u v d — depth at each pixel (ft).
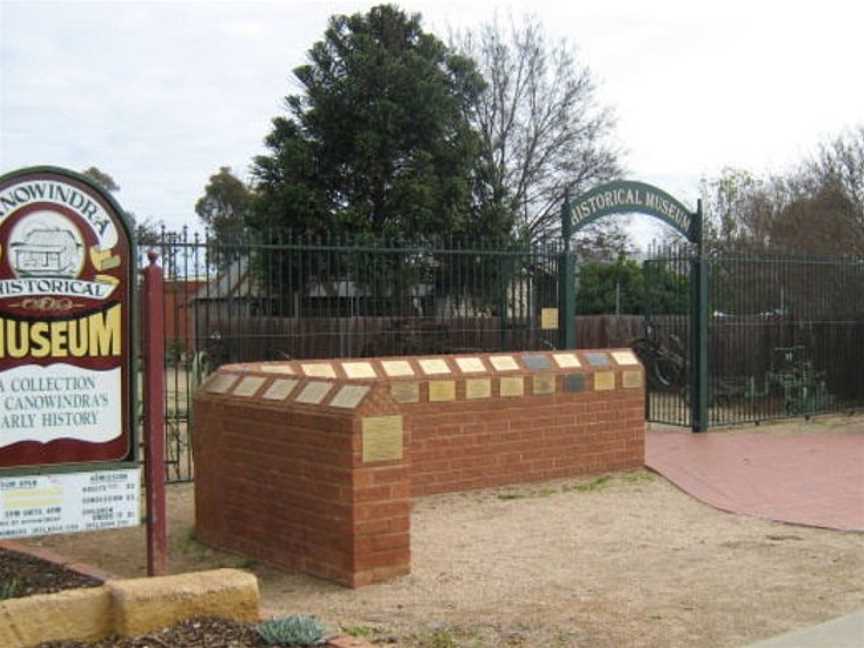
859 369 53.06
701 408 44.80
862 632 17.42
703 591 20.16
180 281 36.76
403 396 29.25
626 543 24.48
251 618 16.48
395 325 36.76
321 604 19.19
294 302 35.01
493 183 93.35
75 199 18.16
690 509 28.66
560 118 113.50
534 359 32.50
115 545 24.95
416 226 77.46
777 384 50.16
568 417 32.78
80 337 18.25
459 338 38.11
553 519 27.14
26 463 17.80
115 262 18.54
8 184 17.60
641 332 71.26
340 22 84.48
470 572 21.59
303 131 81.82
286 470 21.99
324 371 28.19
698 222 46.29
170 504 29.89
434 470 29.96
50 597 15.21
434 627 17.65
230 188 162.71
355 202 79.41
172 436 36.09
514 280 39.65
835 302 52.39
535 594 19.88
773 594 19.97
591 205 42.45
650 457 37.14
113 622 15.56
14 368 17.70
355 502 20.24
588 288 96.84
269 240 34.45
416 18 87.71
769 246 89.20
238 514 23.63
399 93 80.23
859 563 22.45
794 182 105.60
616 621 18.11
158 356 19.13
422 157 79.30
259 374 23.76
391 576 20.93
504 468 31.37
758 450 39.27
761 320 49.90
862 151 106.93
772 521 27.04
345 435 20.33
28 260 17.78
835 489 31.45
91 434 18.35
